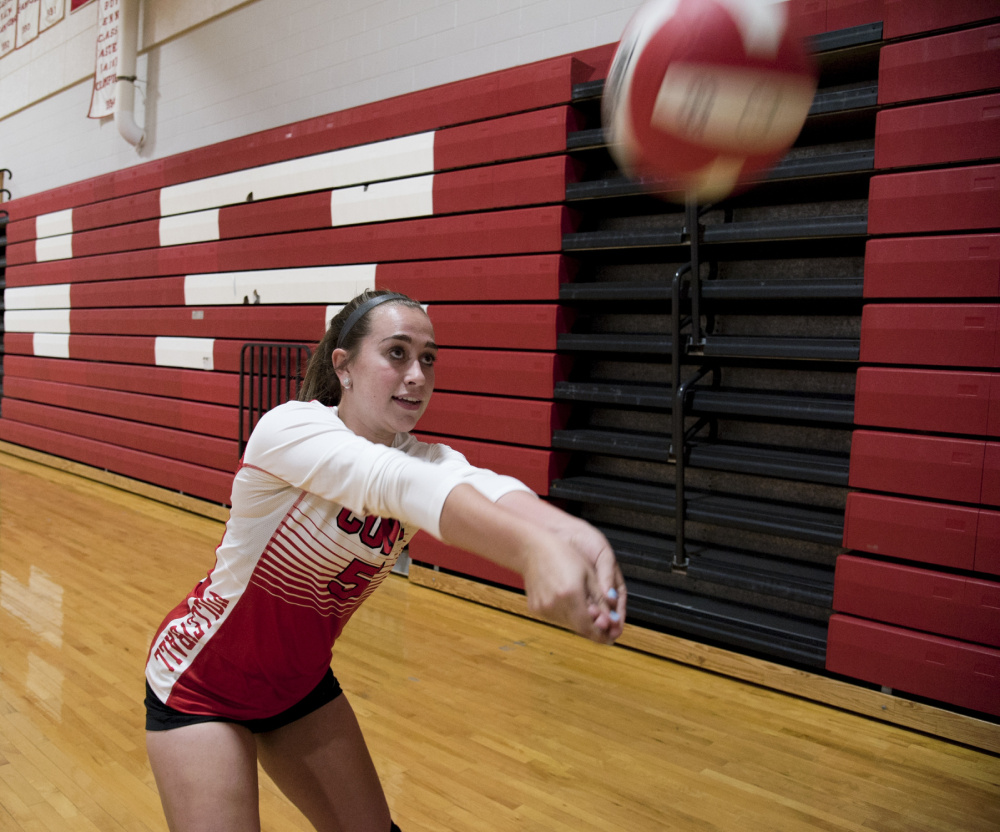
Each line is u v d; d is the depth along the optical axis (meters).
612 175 3.98
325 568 1.16
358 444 0.98
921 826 2.18
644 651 3.42
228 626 1.20
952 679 2.66
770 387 3.53
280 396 5.10
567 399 3.84
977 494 2.64
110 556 4.70
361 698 2.88
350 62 5.11
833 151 3.34
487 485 0.97
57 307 7.77
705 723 2.78
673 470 3.79
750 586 3.16
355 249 4.70
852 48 2.94
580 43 4.00
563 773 2.41
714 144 1.11
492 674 3.14
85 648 3.30
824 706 2.94
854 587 2.88
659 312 3.85
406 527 1.20
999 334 2.59
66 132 7.98
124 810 2.16
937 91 2.71
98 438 7.08
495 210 4.09
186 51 6.43
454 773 2.39
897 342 2.79
